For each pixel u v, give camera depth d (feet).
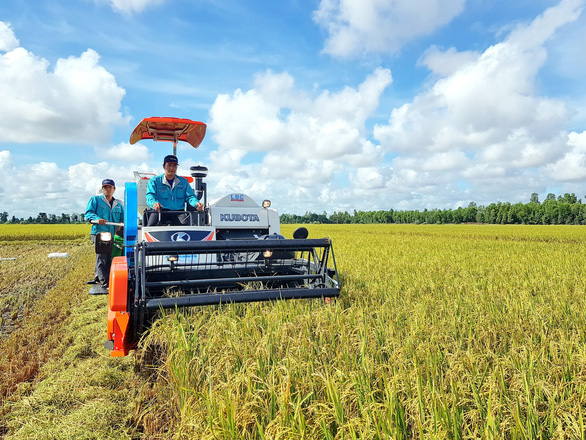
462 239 97.40
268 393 9.68
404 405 9.16
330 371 10.29
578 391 9.34
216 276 19.12
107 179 28.43
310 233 146.30
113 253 26.00
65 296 29.40
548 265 37.50
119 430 11.14
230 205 23.16
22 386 13.61
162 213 22.59
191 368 11.29
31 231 136.26
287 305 16.10
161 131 26.71
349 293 20.48
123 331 13.51
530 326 14.55
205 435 8.36
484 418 8.63
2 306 26.45
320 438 8.28
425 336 13.32
